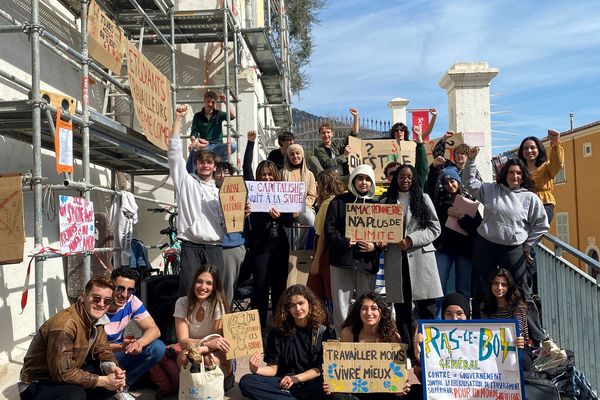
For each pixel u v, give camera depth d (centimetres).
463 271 612
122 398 428
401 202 532
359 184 525
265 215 588
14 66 606
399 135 761
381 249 521
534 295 639
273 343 466
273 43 1333
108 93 887
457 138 793
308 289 468
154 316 574
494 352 434
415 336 445
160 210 836
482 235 559
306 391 450
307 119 1645
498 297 497
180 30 1029
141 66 711
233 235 562
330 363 437
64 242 502
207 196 537
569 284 579
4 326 560
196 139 621
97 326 433
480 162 942
